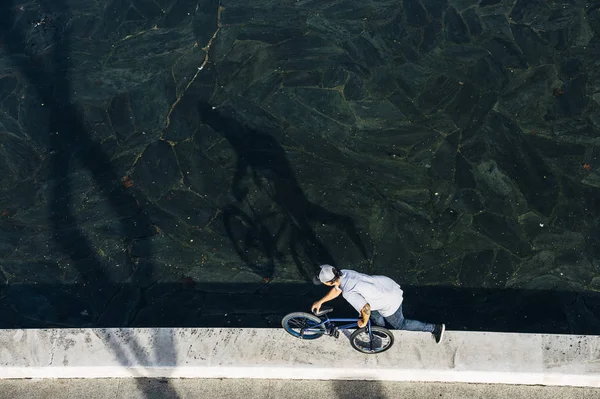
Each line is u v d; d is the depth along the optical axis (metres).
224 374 5.89
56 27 11.02
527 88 9.39
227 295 7.62
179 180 8.73
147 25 10.91
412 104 9.36
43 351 5.98
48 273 7.96
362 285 5.32
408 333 5.81
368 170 8.66
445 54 9.95
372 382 5.85
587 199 8.16
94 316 7.53
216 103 9.58
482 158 8.64
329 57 10.05
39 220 8.48
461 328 7.14
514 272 7.58
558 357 5.58
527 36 10.10
